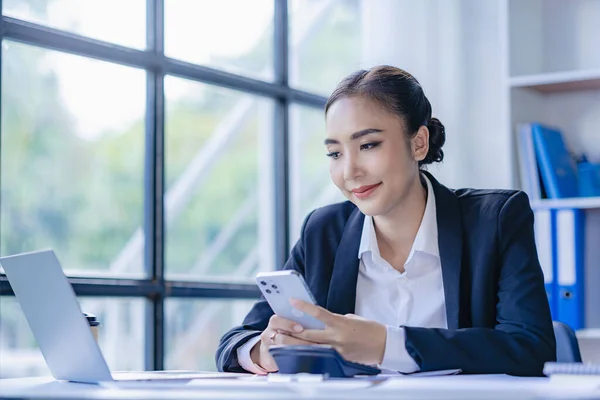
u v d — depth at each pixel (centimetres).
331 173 199
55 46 302
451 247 199
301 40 606
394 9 421
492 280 196
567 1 381
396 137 193
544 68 385
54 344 173
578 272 337
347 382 152
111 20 326
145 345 331
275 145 395
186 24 551
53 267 165
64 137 792
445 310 202
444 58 421
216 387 145
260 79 381
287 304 171
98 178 794
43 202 797
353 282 206
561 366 142
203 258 768
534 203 344
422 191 206
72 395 136
